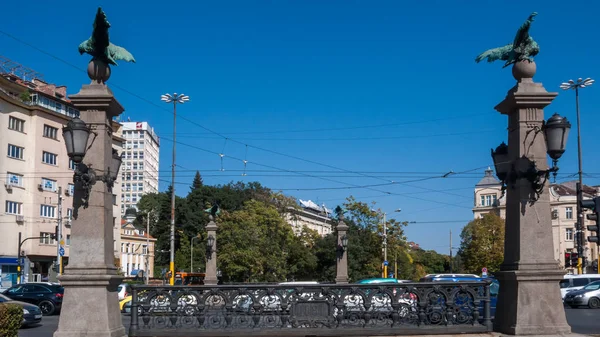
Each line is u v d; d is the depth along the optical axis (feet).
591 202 42.14
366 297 37.42
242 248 168.66
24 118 162.50
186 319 37.32
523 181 35.96
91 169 34.81
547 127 34.12
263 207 186.29
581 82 123.85
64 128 33.55
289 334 36.81
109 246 36.14
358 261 165.48
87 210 34.91
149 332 36.94
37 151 164.66
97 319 33.68
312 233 211.61
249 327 37.11
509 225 36.99
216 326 37.22
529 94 35.88
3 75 170.71
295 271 196.54
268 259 174.70
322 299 37.40
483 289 37.63
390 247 169.07
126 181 494.18
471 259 213.05
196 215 268.82
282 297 37.35
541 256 35.22
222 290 37.50
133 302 37.37
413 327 36.88
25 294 88.84
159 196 349.82
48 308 88.28
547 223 35.53
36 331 62.90
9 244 154.51
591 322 69.05
